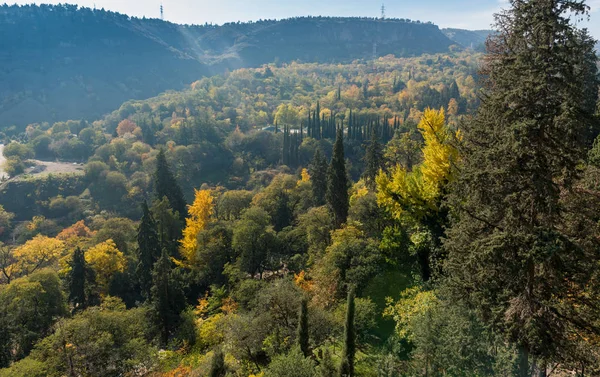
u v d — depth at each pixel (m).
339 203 44.28
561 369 15.64
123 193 116.25
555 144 13.41
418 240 28.22
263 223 50.75
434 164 26.36
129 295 51.09
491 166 14.42
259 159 144.75
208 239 52.41
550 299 14.38
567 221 14.95
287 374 18.52
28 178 117.94
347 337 20.33
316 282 30.94
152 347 33.06
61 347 28.55
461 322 16.83
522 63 13.28
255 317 27.88
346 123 176.62
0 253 62.62
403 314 22.52
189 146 135.50
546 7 12.83
